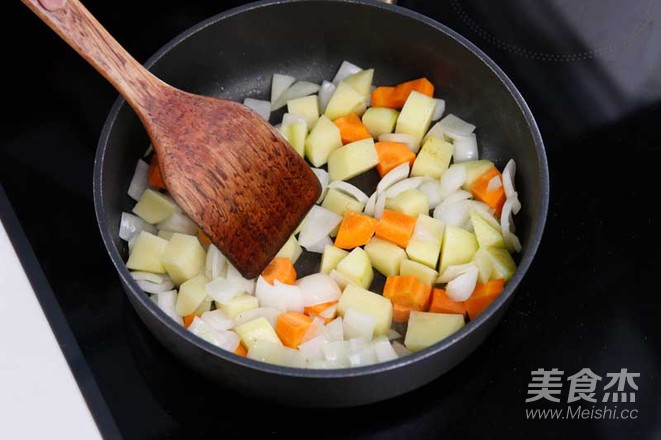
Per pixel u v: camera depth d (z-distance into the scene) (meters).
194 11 0.82
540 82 0.78
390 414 0.69
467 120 0.79
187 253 0.73
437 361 0.65
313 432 0.68
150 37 0.81
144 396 0.69
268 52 0.80
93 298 0.71
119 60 0.67
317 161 0.79
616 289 0.71
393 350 0.70
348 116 0.80
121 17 0.82
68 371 0.66
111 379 0.69
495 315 0.65
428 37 0.77
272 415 0.68
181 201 0.69
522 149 0.75
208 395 0.69
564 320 0.71
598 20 0.80
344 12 0.78
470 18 0.81
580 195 0.74
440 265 0.74
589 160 0.76
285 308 0.73
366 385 0.65
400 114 0.78
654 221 0.73
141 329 0.71
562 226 0.73
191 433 0.68
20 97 0.78
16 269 0.69
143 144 0.77
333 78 0.82
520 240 0.75
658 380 0.68
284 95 0.81
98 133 0.77
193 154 0.69
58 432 0.64
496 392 0.69
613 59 0.79
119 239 0.75
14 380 0.65
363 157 0.78
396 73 0.81
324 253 0.74
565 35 0.80
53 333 0.67
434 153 0.78
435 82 0.80
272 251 0.72
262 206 0.70
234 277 0.73
